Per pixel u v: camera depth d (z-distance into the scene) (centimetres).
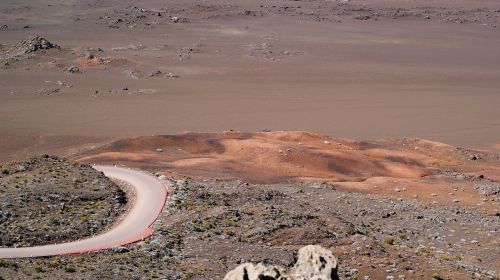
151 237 6756
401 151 15050
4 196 7425
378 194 11125
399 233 8662
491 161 15050
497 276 6875
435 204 10638
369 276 6119
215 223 7294
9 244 6294
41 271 5356
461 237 8744
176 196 8356
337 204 9981
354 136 18012
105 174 9431
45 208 7319
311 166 12912
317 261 3869
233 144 13975
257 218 7531
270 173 12338
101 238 6725
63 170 8650
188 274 5616
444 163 14250
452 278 6369
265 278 3578
